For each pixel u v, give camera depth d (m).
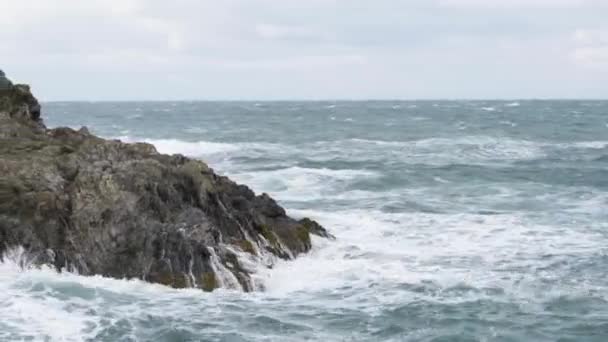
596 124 80.06
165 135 62.03
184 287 17.20
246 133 66.06
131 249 17.58
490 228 24.50
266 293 17.33
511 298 17.14
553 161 44.62
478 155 47.97
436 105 164.75
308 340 14.43
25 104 27.92
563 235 23.69
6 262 17.30
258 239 19.94
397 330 15.05
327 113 112.31
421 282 18.20
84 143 22.81
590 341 14.70
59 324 14.45
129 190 18.44
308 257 20.36
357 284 18.03
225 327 14.93
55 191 18.73
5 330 13.91
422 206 28.47
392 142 56.62
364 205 28.36
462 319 15.70
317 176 35.69
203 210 19.75
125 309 15.54
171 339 14.21
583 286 18.20
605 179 37.09
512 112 112.69
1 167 19.34
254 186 32.75
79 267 17.48
